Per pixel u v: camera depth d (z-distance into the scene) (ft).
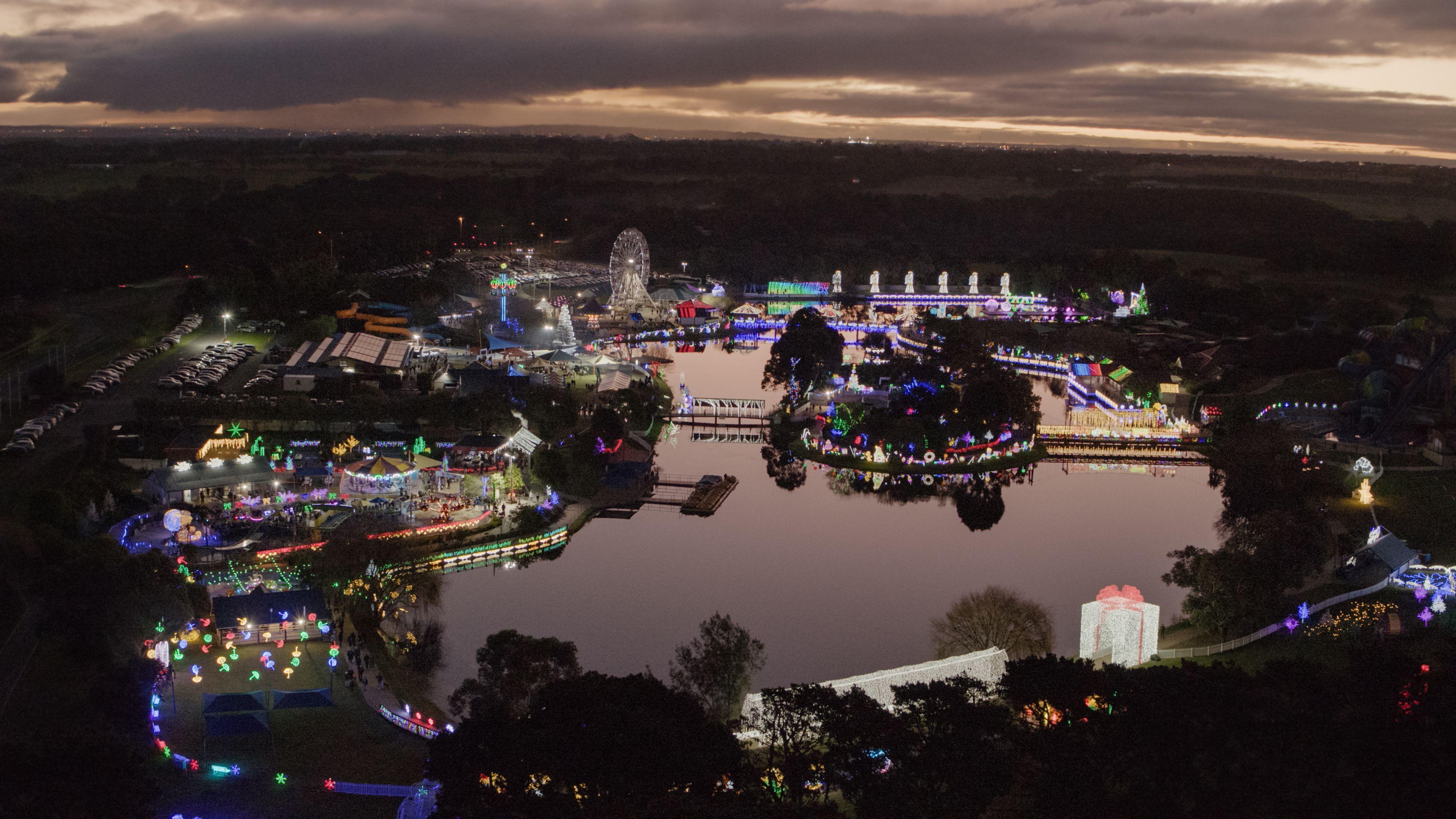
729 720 461.37
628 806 341.21
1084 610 550.77
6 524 649.20
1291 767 358.84
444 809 360.28
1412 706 395.96
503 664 478.59
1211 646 560.61
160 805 414.41
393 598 615.57
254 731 463.83
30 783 364.38
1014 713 413.59
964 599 580.71
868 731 380.78
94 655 506.07
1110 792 365.40
